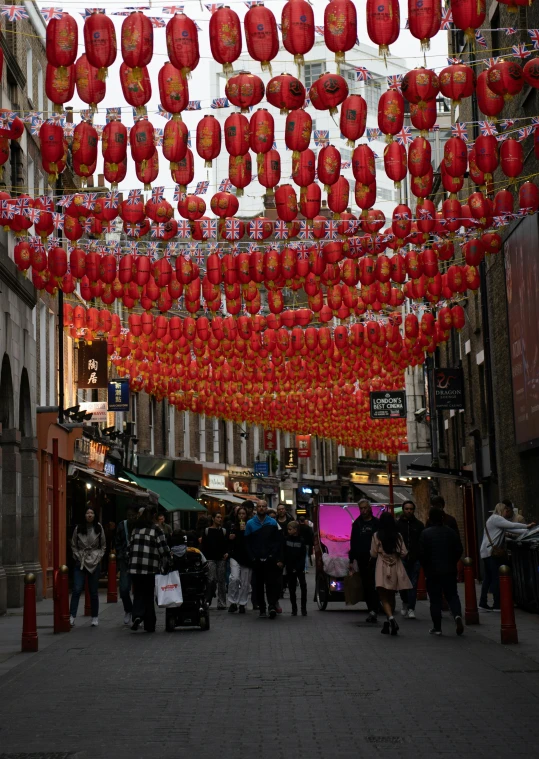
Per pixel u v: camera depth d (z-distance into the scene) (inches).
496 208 566.9
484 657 490.3
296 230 582.6
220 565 841.5
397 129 440.8
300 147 441.7
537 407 808.3
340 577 796.0
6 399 925.2
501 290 982.4
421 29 383.6
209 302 709.9
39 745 317.4
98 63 396.8
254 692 403.9
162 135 457.4
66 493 1214.3
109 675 457.7
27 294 979.9
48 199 595.8
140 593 655.1
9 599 911.0
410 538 718.5
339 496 3179.1
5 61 944.9
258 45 394.6
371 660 491.8
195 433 2117.4
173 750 305.0
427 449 1784.0
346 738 317.4
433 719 344.8
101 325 933.2
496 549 745.0
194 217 550.6
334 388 1354.6
